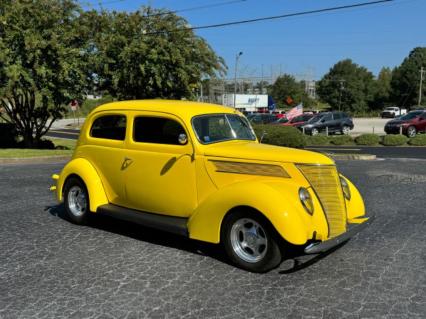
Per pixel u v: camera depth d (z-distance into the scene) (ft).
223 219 15.23
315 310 12.08
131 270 15.02
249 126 19.30
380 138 81.10
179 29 76.13
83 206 20.38
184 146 16.76
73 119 222.48
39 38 58.70
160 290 13.41
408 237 18.65
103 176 19.71
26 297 12.98
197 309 12.17
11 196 27.17
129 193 18.60
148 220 17.26
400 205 24.56
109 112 19.31
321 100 379.14
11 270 15.06
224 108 18.76
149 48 73.20
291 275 14.56
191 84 78.13
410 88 324.60
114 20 75.56
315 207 14.55
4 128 71.41
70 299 12.83
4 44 57.00
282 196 14.12
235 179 15.74
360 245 17.60
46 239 18.52
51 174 36.47
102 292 13.29
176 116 16.97
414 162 45.85
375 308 12.16
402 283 13.85
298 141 59.82
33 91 61.82
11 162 47.65
